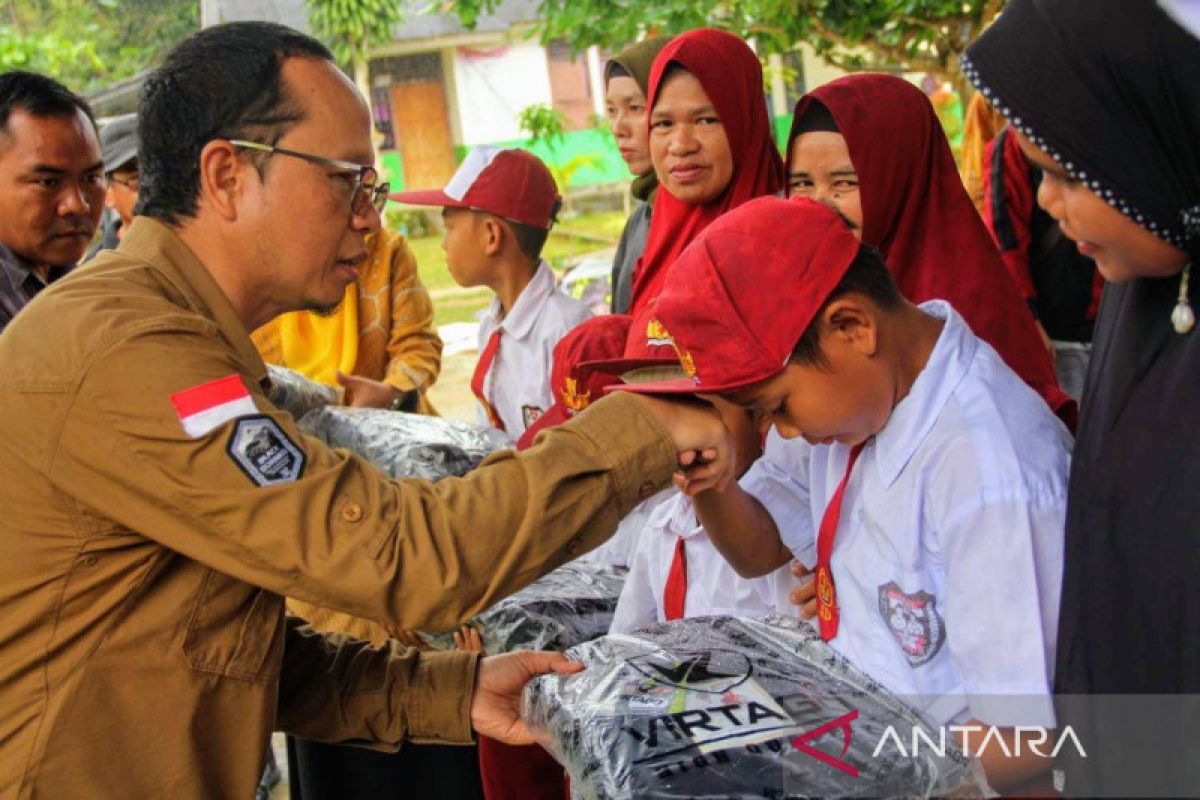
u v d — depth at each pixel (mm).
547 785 2092
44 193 2678
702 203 2637
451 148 13484
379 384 3223
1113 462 1215
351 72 8930
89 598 1529
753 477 1855
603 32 5547
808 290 1412
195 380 1452
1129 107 1118
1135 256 1170
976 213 2020
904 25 5516
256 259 1608
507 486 1462
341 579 1420
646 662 1532
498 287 3104
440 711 1786
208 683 1567
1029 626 1330
